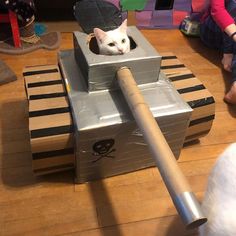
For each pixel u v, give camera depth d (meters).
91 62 0.82
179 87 0.98
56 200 0.88
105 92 0.88
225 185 0.52
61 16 1.72
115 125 0.80
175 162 0.65
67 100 0.89
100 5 1.02
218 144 1.09
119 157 0.90
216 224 0.50
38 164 0.85
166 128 0.87
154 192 0.92
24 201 0.87
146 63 0.86
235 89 1.20
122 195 0.91
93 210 0.87
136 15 1.68
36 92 0.91
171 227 0.84
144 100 0.81
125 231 0.83
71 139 0.83
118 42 0.88
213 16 1.42
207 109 0.96
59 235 0.81
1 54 1.45
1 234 0.80
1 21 1.47
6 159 0.98
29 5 1.38
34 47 1.48
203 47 1.63
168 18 1.74
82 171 0.89
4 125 1.09
